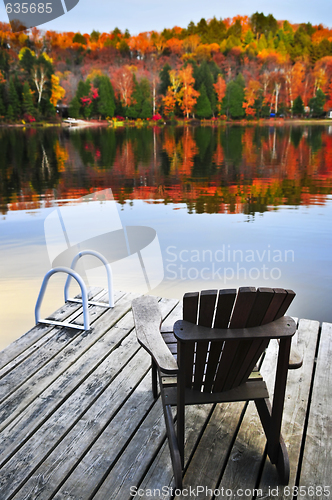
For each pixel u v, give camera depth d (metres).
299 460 1.57
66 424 1.75
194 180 13.84
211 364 1.42
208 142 28.09
